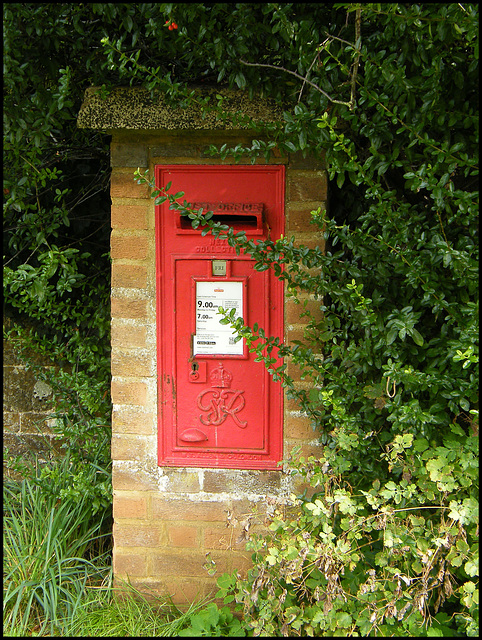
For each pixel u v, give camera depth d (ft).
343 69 6.81
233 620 8.07
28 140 8.00
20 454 12.23
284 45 7.52
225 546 8.95
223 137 8.32
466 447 6.92
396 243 7.13
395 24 6.66
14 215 10.27
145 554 9.10
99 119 8.01
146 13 7.18
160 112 7.97
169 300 8.61
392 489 6.95
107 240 11.14
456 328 7.06
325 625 7.16
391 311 8.02
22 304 11.05
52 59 8.14
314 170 8.23
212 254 8.45
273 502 7.76
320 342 8.43
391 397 7.30
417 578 6.87
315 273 8.38
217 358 8.66
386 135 7.07
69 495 9.37
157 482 8.99
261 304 8.52
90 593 8.89
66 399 10.77
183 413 8.82
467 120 6.95
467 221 6.85
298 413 8.70
